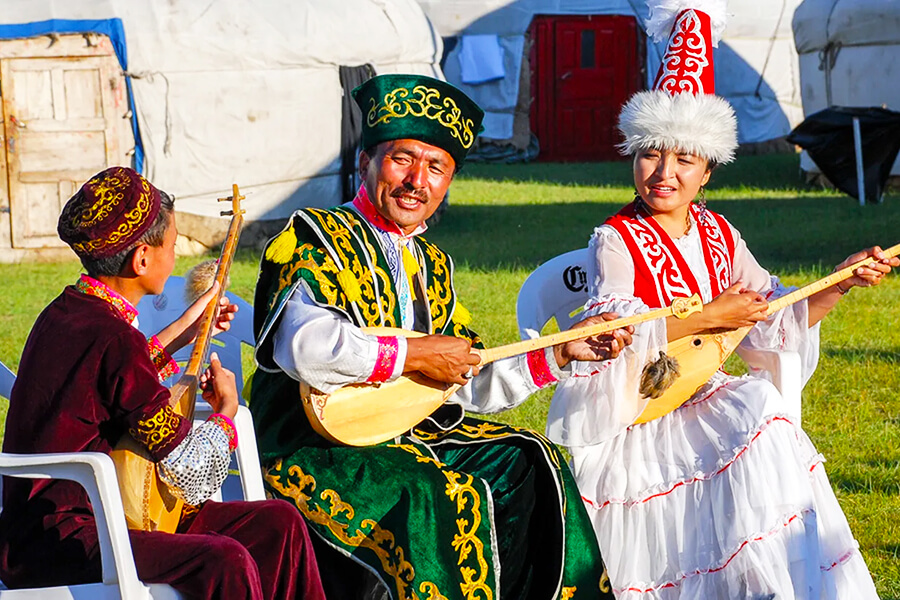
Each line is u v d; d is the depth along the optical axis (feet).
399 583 14.62
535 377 16.65
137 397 13.25
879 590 19.08
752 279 18.70
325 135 67.62
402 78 15.90
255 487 15.30
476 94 109.29
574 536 15.66
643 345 16.90
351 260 15.88
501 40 108.37
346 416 15.38
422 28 75.05
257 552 13.82
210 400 15.15
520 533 15.74
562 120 112.98
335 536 14.98
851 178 72.59
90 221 13.71
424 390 15.81
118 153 61.31
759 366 18.61
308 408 15.17
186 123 62.18
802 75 86.12
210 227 63.52
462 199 81.92
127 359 13.28
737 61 108.27
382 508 14.98
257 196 65.16
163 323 18.98
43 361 13.39
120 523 12.76
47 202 61.36
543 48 111.45
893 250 18.51
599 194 84.33
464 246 60.39
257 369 16.58
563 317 19.74
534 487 15.93
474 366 15.75
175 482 13.42
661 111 17.24
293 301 15.30
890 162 71.72
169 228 14.21
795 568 16.07
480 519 14.76
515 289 47.11
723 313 17.12
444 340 15.51
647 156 17.58
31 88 60.39
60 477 12.87
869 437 27.22
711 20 18.19
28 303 48.14
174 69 61.57
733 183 86.79
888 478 24.34
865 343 36.47
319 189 67.92
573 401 17.13
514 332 38.52
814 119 72.02
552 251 57.93
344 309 15.47
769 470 16.35
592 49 112.37
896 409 29.63
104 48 60.29
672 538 16.71
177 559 12.99
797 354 18.20
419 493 14.88
